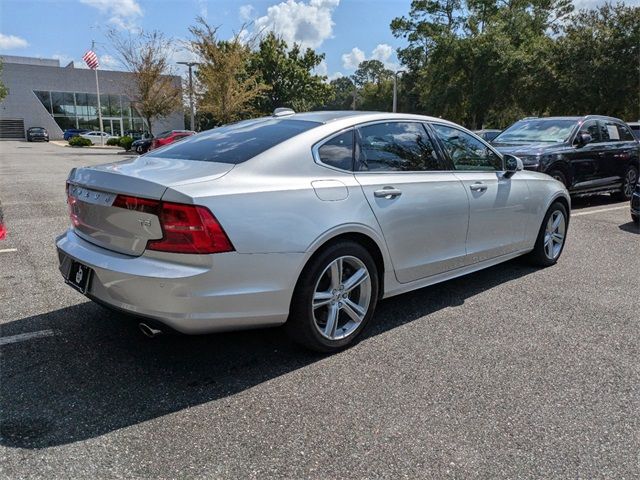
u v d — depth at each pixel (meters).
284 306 2.94
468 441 2.40
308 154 3.19
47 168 17.70
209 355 3.24
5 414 2.54
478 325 3.79
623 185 10.36
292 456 2.28
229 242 2.66
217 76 27.42
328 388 2.86
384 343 3.46
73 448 2.30
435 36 34.72
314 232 3.00
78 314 3.83
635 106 22.44
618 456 2.30
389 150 3.66
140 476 2.13
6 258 5.36
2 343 3.34
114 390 2.80
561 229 5.48
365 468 2.21
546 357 3.28
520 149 8.67
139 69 31.61
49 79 51.50
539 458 2.28
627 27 22.17
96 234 2.95
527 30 32.53
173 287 2.56
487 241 4.41
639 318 3.95
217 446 2.34
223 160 3.07
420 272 3.81
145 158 3.43
